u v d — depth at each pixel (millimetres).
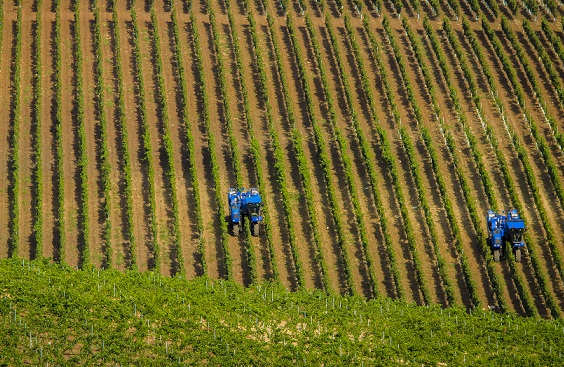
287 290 159000
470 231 175500
